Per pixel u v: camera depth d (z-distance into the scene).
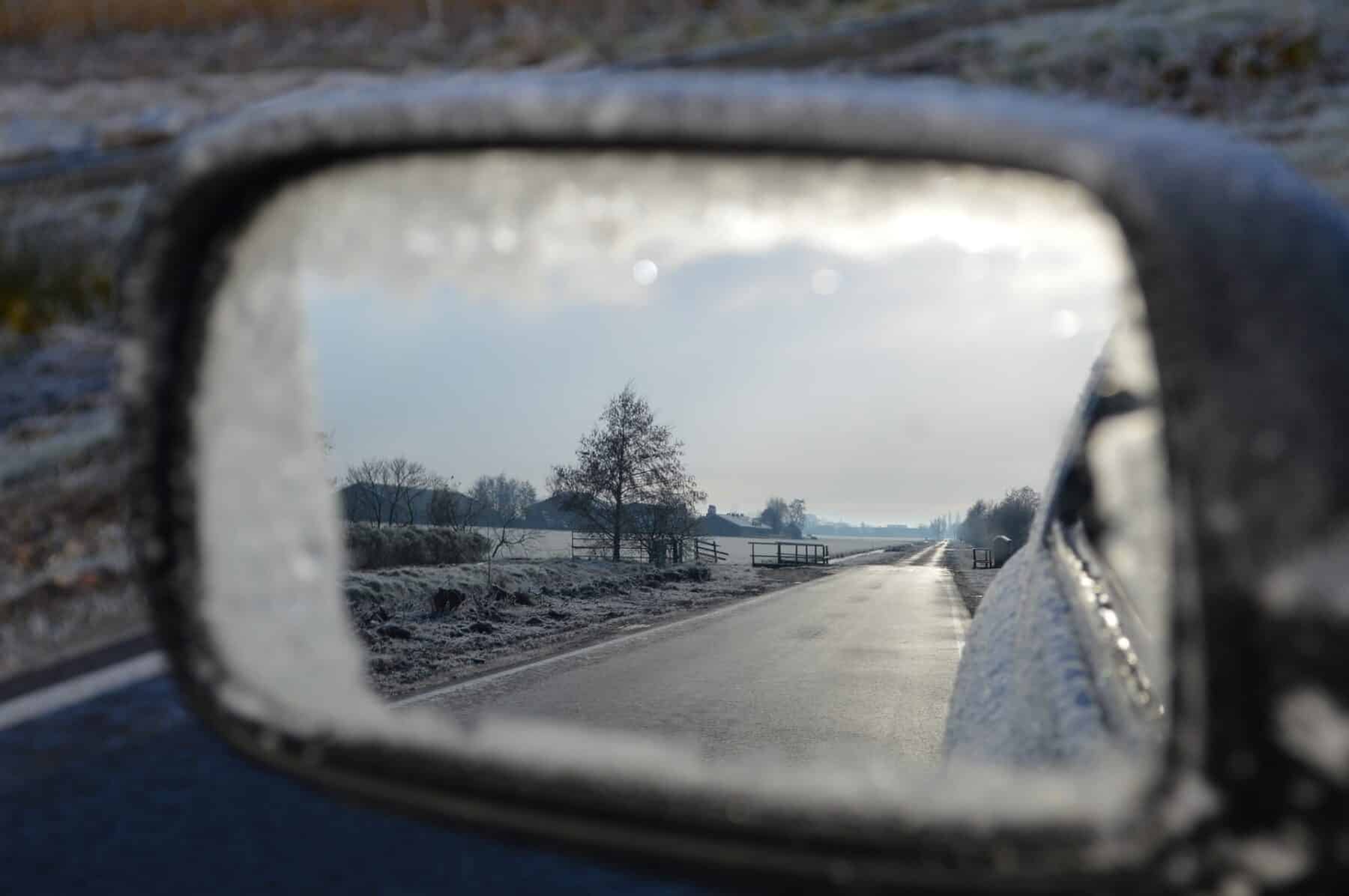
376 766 0.81
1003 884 0.60
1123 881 0.56
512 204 0.76
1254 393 0.55
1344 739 0.51
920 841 0.62
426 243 0.79
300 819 2.81
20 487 6.20
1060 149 0.62
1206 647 0.53
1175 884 0.55
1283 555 0.52
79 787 3.01
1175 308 0.57
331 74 20.09
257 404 1.03
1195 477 0.55
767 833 0.65
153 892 2.39
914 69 13.59
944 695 6.89
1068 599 1.74
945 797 0.62
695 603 18.67
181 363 0.93
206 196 0.88
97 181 12.95
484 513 28.11
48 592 4.92
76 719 3.55
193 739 3.36
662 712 6.41
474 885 2.42
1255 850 0.52
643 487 30.98
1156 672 1.06
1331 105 10.83
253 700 0.92
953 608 15.98
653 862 0.68
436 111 0.75
